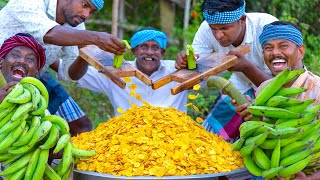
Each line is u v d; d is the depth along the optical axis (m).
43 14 3.45
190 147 2.85
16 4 3.47
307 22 7.45
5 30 3.52
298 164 2.71
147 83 3.30
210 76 3.18
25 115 2.61
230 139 4.27
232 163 2.85
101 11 8.34
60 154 2.81
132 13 8.80
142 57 4.11
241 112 2.93
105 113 6.17
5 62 3.16
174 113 3.11
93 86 4.30
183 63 3.43
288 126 2.77
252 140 2.77
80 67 4.00
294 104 2.79
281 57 3.27
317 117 2.89
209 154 2.85
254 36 3.86
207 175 2.71
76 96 6.48
